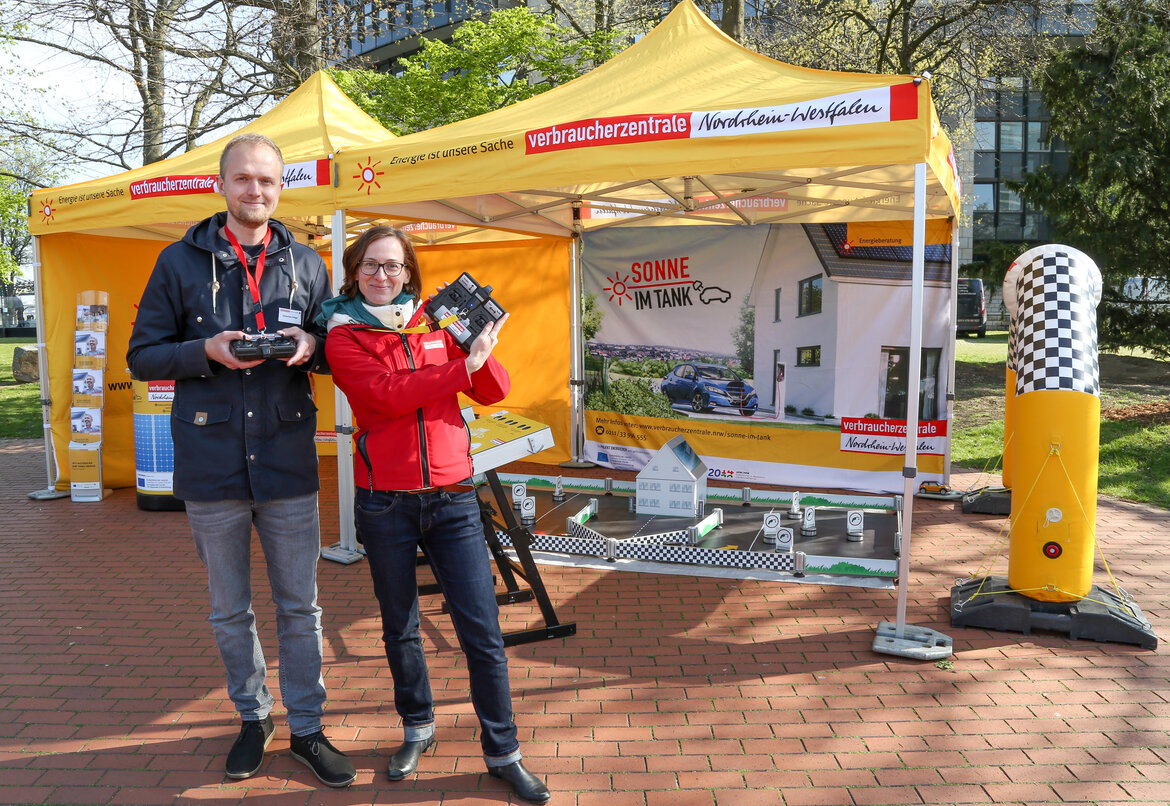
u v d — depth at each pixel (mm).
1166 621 4398
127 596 4973
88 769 3031
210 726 3365
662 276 8062
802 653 4035
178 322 2791
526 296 8781
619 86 5094
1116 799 2795
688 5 5457
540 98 5430
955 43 14461
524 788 2799
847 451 7438
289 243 2941
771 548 5289
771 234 7566
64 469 7785
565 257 8570
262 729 3072
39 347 7684
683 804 2787
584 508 5871
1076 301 4258
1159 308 11305
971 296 22828
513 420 4641
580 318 8586
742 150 4094
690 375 8000
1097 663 3889
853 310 7281
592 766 3031
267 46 13461
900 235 7094
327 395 9734
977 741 3186
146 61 13453
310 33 13094
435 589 4922
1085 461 4141
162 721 3408
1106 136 10805
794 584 5031
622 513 6062
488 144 4707
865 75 4250
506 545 5641
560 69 13375
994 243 12508
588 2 15633
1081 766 3002
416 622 2975
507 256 8812
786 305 7551
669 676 3787
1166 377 13109
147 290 2742
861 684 3684
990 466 8664
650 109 4441
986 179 26516
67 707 3537
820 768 3006
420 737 3051
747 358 7742
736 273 7742
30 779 2963
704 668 3873
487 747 2832
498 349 8953
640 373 8250
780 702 3520
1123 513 6793
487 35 13281
